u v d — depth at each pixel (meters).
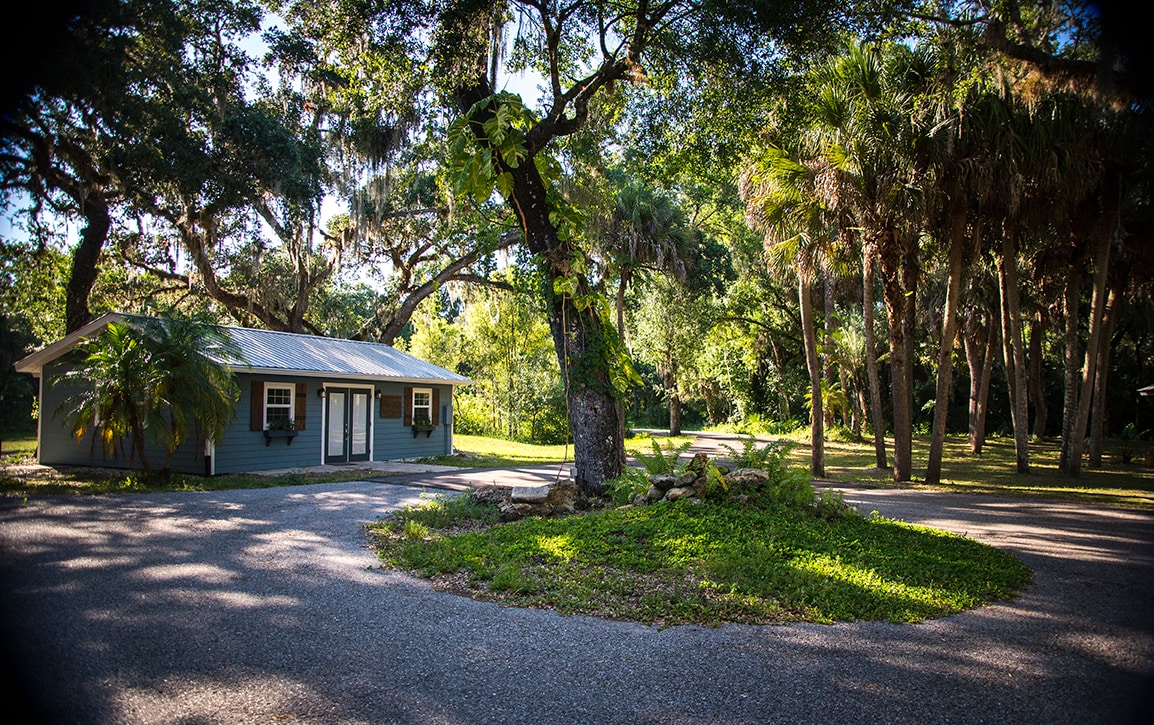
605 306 11.24
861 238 17.05
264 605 5.53
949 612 5.52
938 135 13.60
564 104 11.30
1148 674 4.22
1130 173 15.46
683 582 6.14
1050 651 4.65
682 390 38.75
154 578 6.28
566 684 4.05
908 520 10.36
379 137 21.22
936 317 27.92
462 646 4.67
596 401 11.18
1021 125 13.38
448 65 10.37
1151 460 22.27
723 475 9.28
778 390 38.50
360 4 10.34
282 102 22.44
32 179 13.33
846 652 4.59
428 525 9.10
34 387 25.83
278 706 3.70
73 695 3.72
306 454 18.36
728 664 4.37
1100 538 8.99
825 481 16.44
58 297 22.42
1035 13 10.53
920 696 3.89
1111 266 21.08
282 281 25.58
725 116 12.20
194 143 18.45
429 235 31.05
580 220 11.27
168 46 15.16
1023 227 17.28
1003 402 41.28
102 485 13.12
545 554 7.12
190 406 13.35
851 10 10.33
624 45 11.54
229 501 11.52
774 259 17.55
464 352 37.22
